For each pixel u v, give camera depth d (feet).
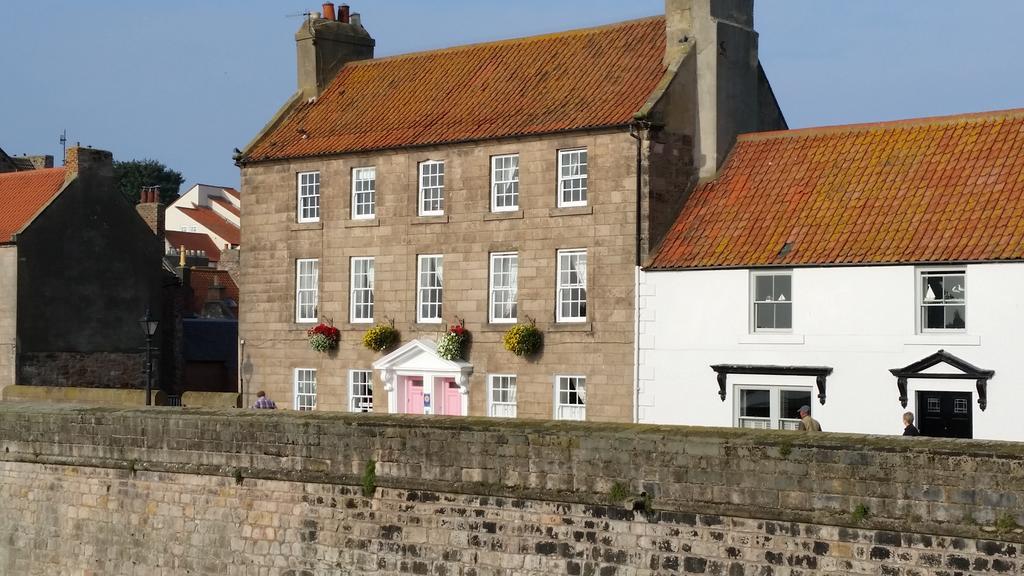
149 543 94.43
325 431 84.69
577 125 121.08
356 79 148.36
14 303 170.40
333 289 138.62
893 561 62.54
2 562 103.55
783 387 108.99
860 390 105.09
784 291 109.60
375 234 135.54
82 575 98.48
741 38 125.49
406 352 131.13
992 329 99.30
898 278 103.50
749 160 121.19
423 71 143.74
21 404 107.34
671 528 69.51
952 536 60.90
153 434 94.48
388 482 81.30
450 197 130.41
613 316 119.14
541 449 74.54
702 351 113.29
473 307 128.57
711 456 68.08
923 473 61.72
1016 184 104.06
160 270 186.19
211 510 90.94
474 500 77.56
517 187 126.41
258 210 144.46
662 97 119.14
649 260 117.29
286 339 141.90
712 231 115.85
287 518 86.69
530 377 124.47
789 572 65.51
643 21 132.77
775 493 65.98
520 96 130.82
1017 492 59.26
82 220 177.58
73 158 177.99
